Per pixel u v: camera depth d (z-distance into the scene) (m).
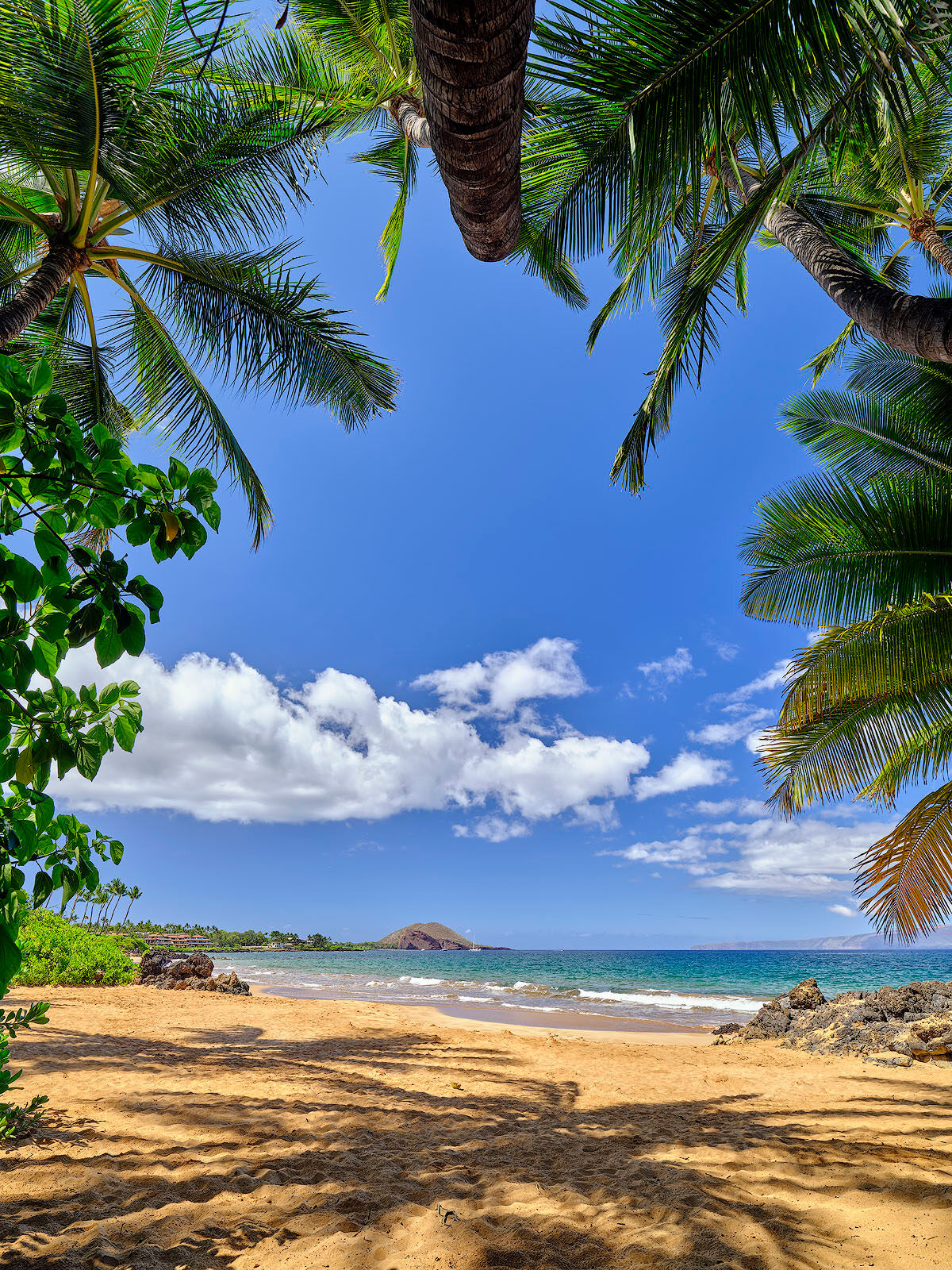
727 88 4.20
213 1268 2.60
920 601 6.41
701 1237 2.92
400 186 11.23
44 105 5.84
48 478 1.44
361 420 9.18
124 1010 11.61
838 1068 8.30
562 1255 2.79
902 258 9.95
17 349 8.30
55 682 1.63
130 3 6.14
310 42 8.28
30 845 1.77
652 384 5.68
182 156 6.79
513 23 1.45
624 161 4.60
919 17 3.10
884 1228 3.06
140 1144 4.18
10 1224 2.86
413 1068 7.85
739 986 37.56
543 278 10.62
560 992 29.30
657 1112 5.85
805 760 7.18
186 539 1.61
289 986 28.22
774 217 5.65
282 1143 4.35
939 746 7.36
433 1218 3.09
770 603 7.55
